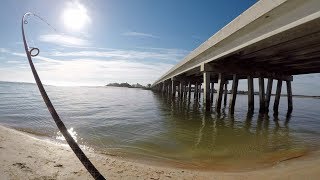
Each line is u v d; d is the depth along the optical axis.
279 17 9.38
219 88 17.94
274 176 5.12
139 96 48.41
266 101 21.23
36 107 19.17
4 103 21.33
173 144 8.89
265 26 10.23
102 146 8.27
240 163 6.82
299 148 8.77
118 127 11.97
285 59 15.72
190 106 25.77
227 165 6.60
